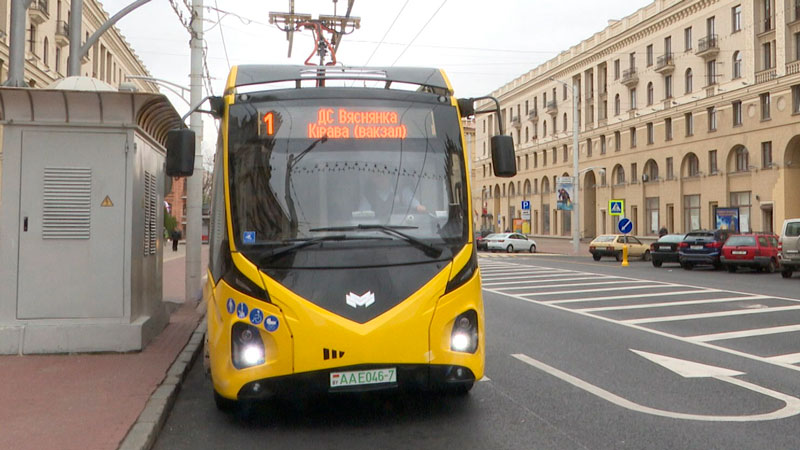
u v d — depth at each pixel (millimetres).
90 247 8062
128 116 8055
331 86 6121
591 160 59875
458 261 5586
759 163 40969
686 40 47688
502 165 6344
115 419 5387
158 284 9711
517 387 6938
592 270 25906
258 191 5617
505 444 5090
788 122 38750
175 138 5879
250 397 5234
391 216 5637
